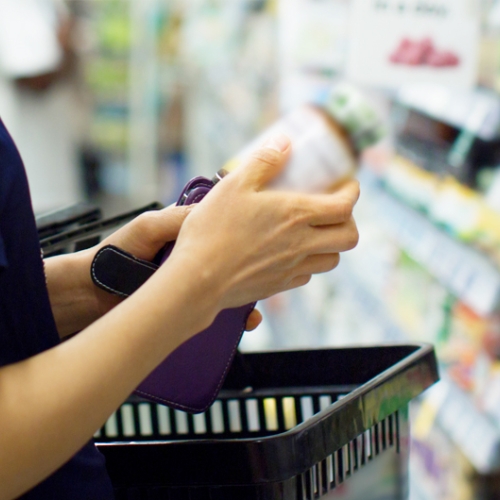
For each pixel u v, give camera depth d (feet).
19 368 2.31
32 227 2.55
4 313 2.44
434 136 7.63
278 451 2.76
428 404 7.39
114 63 21.56
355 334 9.36
